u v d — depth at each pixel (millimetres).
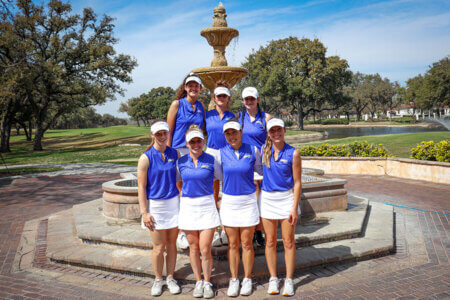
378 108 102312
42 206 9055
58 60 36406
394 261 4840
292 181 3908
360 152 14953
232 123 3678
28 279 4426
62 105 40375
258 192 4516
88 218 6477
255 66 62125
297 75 58469
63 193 10977
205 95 48500
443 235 6000
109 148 37750
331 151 15242
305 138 47188
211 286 3873
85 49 37062
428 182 11836
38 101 41250
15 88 30844
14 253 5469
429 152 12633
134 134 59938
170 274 3988
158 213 3824
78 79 37781
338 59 55312
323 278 4281
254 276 4219
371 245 5105
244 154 3777
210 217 3785
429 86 63188
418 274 4371
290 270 3906
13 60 29203
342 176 13773
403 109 135250
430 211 7730
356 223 5840
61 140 58438
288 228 3873
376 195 9703
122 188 6344
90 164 21328
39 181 13898
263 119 4535
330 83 56438
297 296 3809
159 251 3902
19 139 61625
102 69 36500
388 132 53156
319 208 6578
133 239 5086
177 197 3969
